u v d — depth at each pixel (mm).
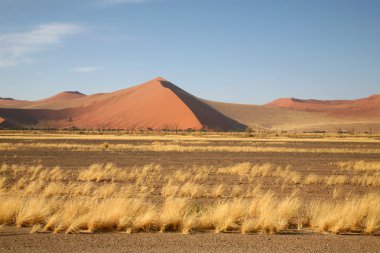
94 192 15688
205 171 25906
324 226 9758
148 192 16953
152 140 82625
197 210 11383
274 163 34125
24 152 43875
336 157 42469
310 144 72875
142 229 9555
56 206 11781
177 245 8023
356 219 10039
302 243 8320
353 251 7770
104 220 9555
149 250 7625
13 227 9750
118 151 47188
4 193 15352
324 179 22469
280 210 10844
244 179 22688
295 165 32375
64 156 38938
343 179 21438
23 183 18750
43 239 8453
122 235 8945
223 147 54062
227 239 8594
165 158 37875
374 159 40562
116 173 23766
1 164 30250
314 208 11844
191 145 62594
